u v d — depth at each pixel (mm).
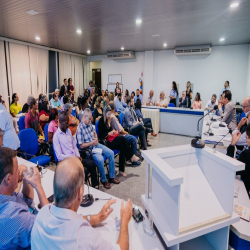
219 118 4891
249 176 1634
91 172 2553
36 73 7551
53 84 8422
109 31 5211
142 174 3320
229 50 7168
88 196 1431
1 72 6355
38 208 1312
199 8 3533
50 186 1638
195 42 6660
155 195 1169
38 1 3291
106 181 2828
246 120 2857
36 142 2945
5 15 4004
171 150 1234
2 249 910
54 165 3492
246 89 6973
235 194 1468
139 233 1118
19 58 6840
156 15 3920
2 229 882
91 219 1149
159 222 1043
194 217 1033
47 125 3318
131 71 9219
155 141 5223
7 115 2529
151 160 1108
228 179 1051
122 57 8711
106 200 1440
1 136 1792
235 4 3342
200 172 1252
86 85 10492
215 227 1020
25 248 968
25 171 1234
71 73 9375
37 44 7258
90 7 3520
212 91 7672
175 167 1252
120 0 3205
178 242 951
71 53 9047
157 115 5785
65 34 5613
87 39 6266
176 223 947
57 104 6477
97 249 688
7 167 938
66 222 698
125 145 3188
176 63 8133
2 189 947
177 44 7039
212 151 1198
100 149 2842
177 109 5707
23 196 1250
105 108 3225
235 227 1135
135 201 2566
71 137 2488
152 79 8602
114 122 3346
